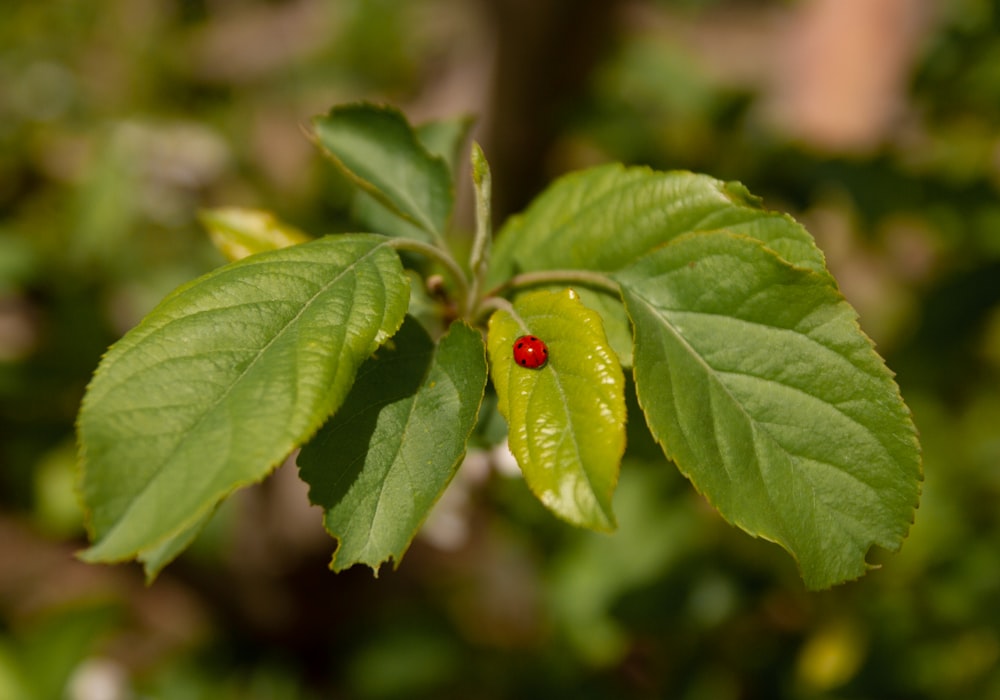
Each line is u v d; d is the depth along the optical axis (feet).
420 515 1.58
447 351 1.62
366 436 1.60
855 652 2.68
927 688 2.63
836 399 1.62
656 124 3.85
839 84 4.03
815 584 1.61
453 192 1.80
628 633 2.83
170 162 3.71
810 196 3.09
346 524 1.58
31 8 4.63
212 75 5.06
